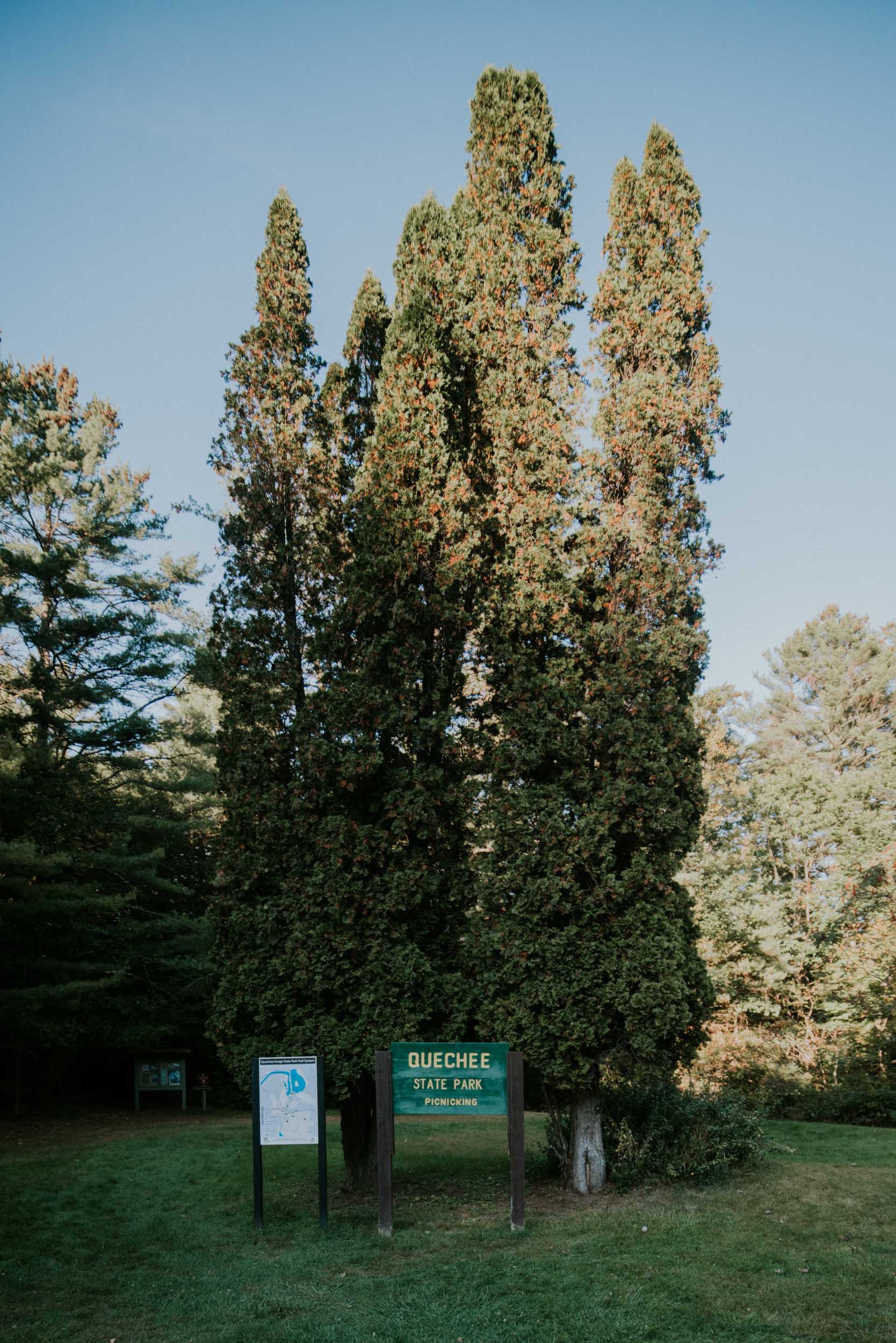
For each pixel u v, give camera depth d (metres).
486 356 11.29
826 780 24.12
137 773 20.56
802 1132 13.27
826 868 23.53
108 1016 19.00
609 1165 9.69
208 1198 10.15
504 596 10.37
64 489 19.25
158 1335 6.08
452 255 11.84
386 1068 8.59
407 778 10.13
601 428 10.77
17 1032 16.56
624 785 9.41
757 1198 8.76
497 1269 7.07
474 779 10.57
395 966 9.52
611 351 11.19
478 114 12.52
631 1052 9.24
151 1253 8.09
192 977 20.09
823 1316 5.97
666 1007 8.92
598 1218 8.37
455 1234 8.19
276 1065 8.91
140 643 18.83
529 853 9.48
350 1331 5.97
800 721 39.09
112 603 19.91
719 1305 6.18
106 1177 11.38
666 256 11.43
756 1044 17.28
